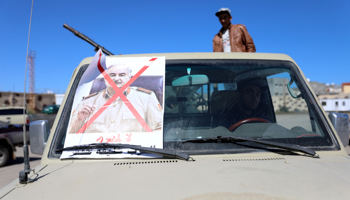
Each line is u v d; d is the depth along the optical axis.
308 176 1.66
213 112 2.39
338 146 2.12
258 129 2.29
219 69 2.52
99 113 2.16
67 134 2.11
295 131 2.28
